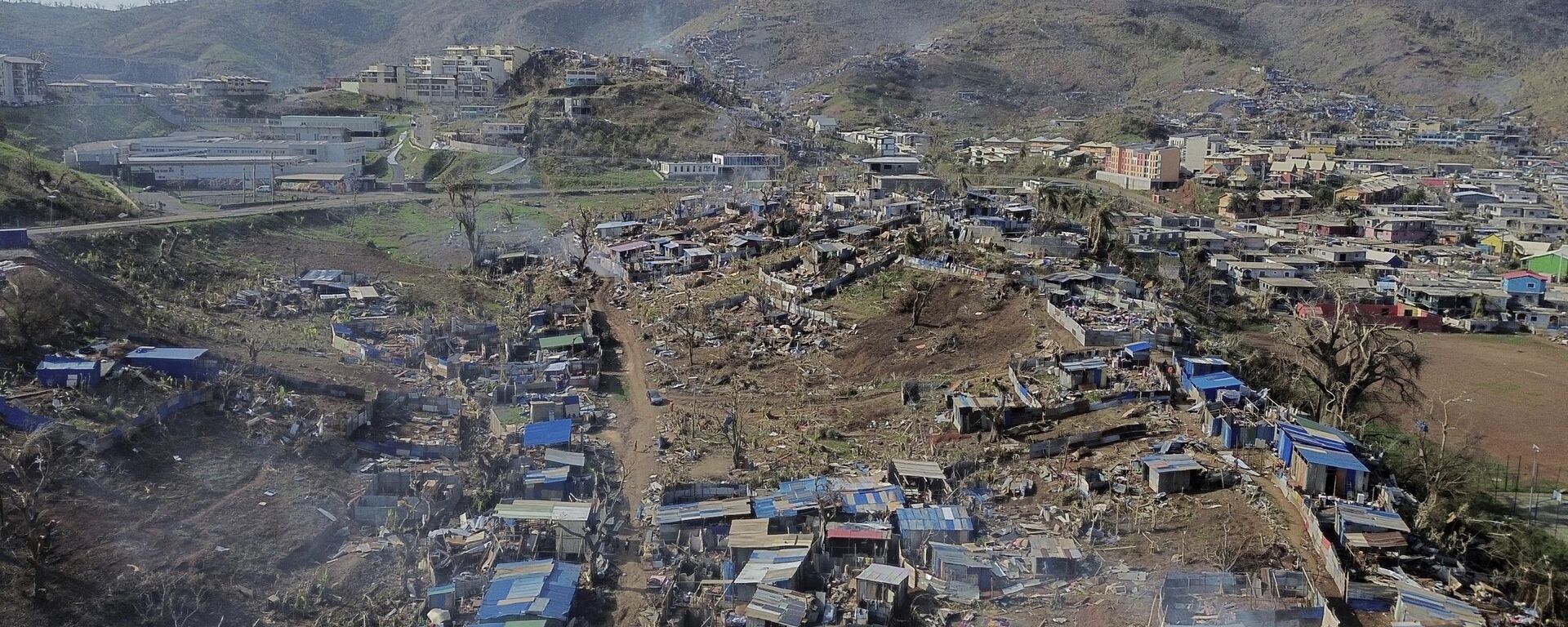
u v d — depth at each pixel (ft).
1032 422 253.65
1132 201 654.53
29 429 216.54
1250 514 205.46
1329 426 237.66
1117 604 176.86
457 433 257.34
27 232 352.90
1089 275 360.69
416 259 459.32
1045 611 177.37
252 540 202.08
